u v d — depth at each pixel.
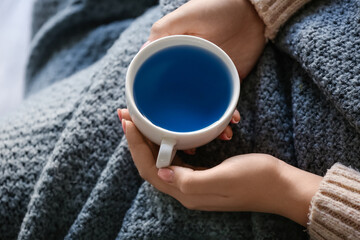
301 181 0.44
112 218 0.50
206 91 0.42
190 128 0.41
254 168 0.44
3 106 0.91
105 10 0.69
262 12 0.49
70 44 0.71
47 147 0.53
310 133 0.47
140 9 0.70
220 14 0.48
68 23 0.69
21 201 0.52
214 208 0.46
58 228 0.51
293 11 0.49
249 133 0.49
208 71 0.42
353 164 0.45
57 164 0.50
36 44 0.72
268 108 0.48
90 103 0.52
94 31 0.71
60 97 0.58
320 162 0.46
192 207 0.46
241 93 0.51
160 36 0.48
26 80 0.76
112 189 0.49
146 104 0.41
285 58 0.52
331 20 0.47
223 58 0.42
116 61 0.54
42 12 0.76
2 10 0.99
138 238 0.47
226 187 0.43
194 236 0.47
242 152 0.49
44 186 0.50
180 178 0.43
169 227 0.47
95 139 0.51
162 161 0.40
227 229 0.47
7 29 0.98
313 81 0.47
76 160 0.50
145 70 0.42
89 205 0.49
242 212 0.48
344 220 0.41
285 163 0.46
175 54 0.42
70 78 0.63
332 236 0.43
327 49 0.45
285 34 0.50
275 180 0.44
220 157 0.49
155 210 0.48
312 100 0.47
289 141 0.48
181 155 0.50
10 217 0.52
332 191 0.42
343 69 0.44
